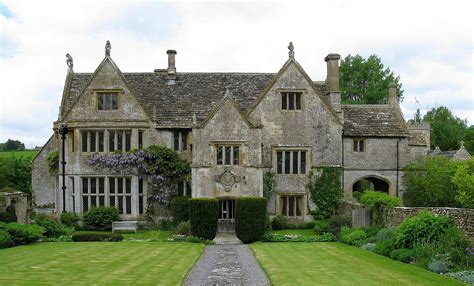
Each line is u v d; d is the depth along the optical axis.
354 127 31.09
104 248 19.73
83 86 31.02
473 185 20.50
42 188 31.66
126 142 29.12
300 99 29.77
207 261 17.34
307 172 29.66
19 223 22.70
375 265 15.94
